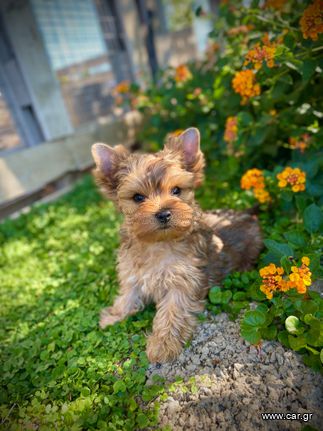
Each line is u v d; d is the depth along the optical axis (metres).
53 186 0.77
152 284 0.31
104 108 0.93
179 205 0.29
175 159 0.32
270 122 0.42
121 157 0.33
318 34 0.32
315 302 0.25
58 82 0.77
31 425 0.24
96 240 0.51
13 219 0.64
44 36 0.73
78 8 0.83
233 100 0.45
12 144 0.70
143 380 0.26
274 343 0.26
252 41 0.41
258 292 0.28
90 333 0.32
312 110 0.39
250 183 0.39
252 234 0.37
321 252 0.30
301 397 0.23
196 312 0.30
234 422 0.22
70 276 0.42
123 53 0.99
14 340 0.33
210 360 0.26
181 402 0.24
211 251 0.33
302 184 0.34
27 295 0.40
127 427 0.23
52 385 0.27
